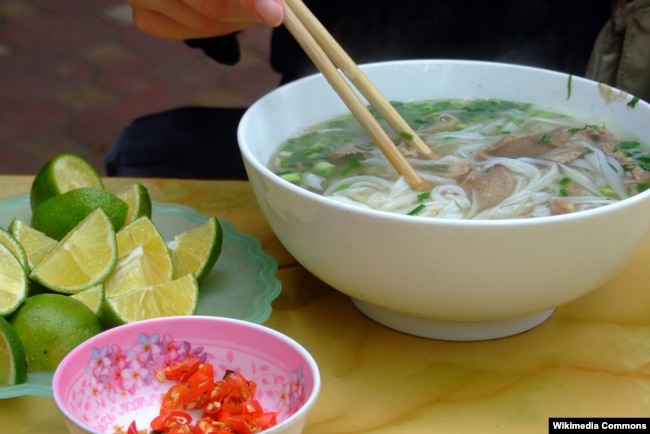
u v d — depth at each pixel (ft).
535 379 1.91
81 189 2.19
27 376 1.88
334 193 2.10
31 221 2.25
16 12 6.17
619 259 1.89
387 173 2.16
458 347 1.99
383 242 1.82
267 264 2.14
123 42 5.91
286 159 2.22
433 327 1.99
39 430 1.82
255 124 2.18
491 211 2.01
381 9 3.02
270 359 1.84
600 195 2.06
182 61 5.74
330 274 1.93
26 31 5.98
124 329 1.85
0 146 4.94
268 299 2.03
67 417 1.68
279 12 2.02
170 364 1.87
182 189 2.48
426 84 2.42
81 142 4.99
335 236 1.86
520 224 1.76
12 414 1.85
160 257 2.12
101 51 5.81
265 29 6.04
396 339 2.01
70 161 2.33
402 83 2.41
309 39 2.07
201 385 1.80
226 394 1.80
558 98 2.35
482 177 2.09
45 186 2.27
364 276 1.88
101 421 1.81
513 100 2.40
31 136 5.03
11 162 4.82
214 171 3.03
